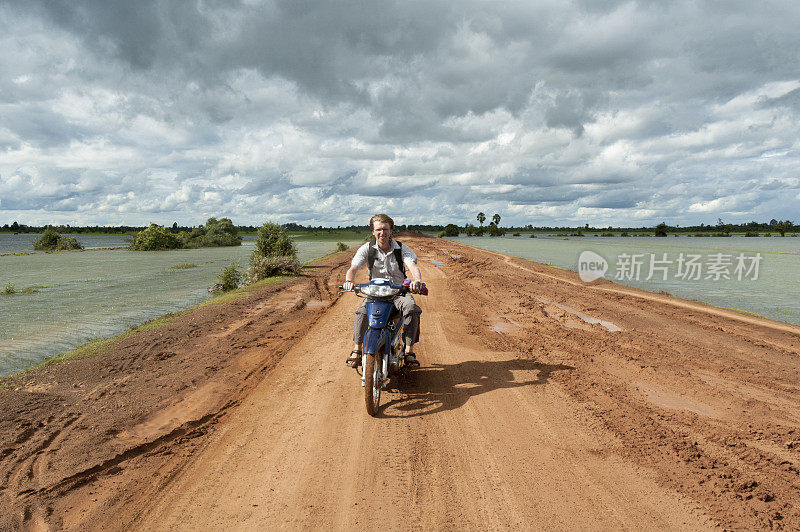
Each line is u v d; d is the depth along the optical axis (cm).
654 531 283
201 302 1353
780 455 379
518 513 304
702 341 765
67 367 643
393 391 538
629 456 379
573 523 292
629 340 768
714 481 339
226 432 435
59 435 429
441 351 705
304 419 462
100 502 323
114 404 505
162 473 361
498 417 461
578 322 914
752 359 659
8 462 378
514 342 758
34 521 301
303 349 726
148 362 664
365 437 420
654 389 536
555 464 368
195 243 6475
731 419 451
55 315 1142
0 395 534
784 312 1093
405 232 8312
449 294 1273
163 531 290
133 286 1778
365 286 481
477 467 365
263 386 560
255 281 1794
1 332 952
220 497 327
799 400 502
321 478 351
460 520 297
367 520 298
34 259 3684
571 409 479
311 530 289
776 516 295
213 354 704
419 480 347
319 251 4488
